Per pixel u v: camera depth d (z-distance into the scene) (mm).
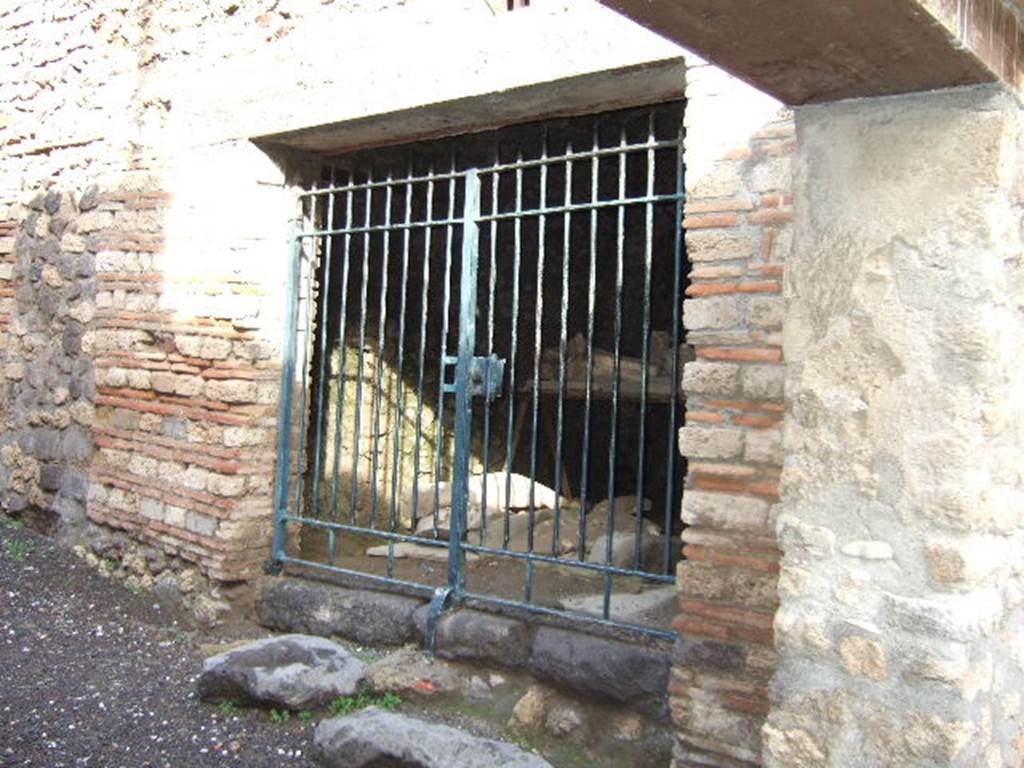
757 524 3605
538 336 4559
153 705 4383
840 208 2678
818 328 2705
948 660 2430
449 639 4602
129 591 5824
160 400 5762
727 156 3717
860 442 2611
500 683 4469
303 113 5086
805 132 2764
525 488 6758
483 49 4395
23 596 5605
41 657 4828
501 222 7367
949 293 2496
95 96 6250
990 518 2525
